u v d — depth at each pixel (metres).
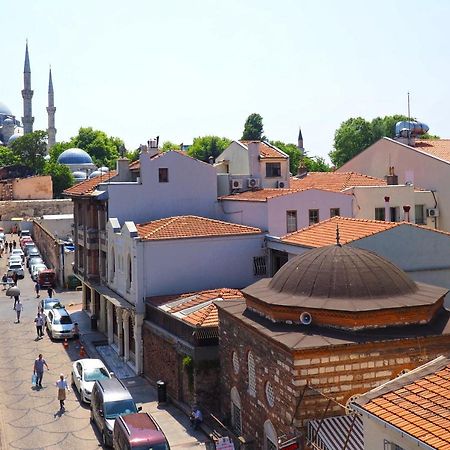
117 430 25.89
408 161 58.56
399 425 15.09
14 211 122.56
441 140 65.75
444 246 31.56
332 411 21.52
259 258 39.06
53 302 56.12
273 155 51.50
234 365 27.34
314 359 21.41
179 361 31.64
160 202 44.94
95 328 50.00
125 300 39.88
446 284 31.50
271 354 23.16
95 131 176.12
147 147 51.72
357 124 118.19
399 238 30.70
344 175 55.19
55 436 29.16
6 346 45.44
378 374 21.88
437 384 16.45
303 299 23.72
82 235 52.28
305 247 32.91
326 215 41.09
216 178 46.44
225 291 34.19
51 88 181.38
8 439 28.81
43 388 36.12
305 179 56.97
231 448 24.47
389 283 23.62
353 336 22.03
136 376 37.41
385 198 46.50
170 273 37.47
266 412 23.91
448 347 22.53
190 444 27.06
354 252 24.69
